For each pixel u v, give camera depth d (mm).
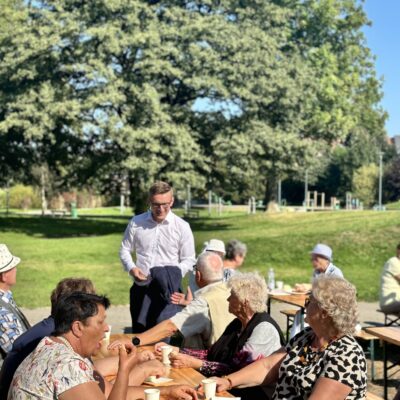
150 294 8141
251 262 22828
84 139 39875
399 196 78875
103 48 36406
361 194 78688
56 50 36719
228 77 36875
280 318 13320
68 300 4016
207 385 4711
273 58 38375
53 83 36625
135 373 5297
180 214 58062
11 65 36625
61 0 37938
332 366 4211
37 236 35438
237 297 5812
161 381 5320
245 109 37969
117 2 36625
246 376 5168
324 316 4316
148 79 37281
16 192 75062
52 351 3877
